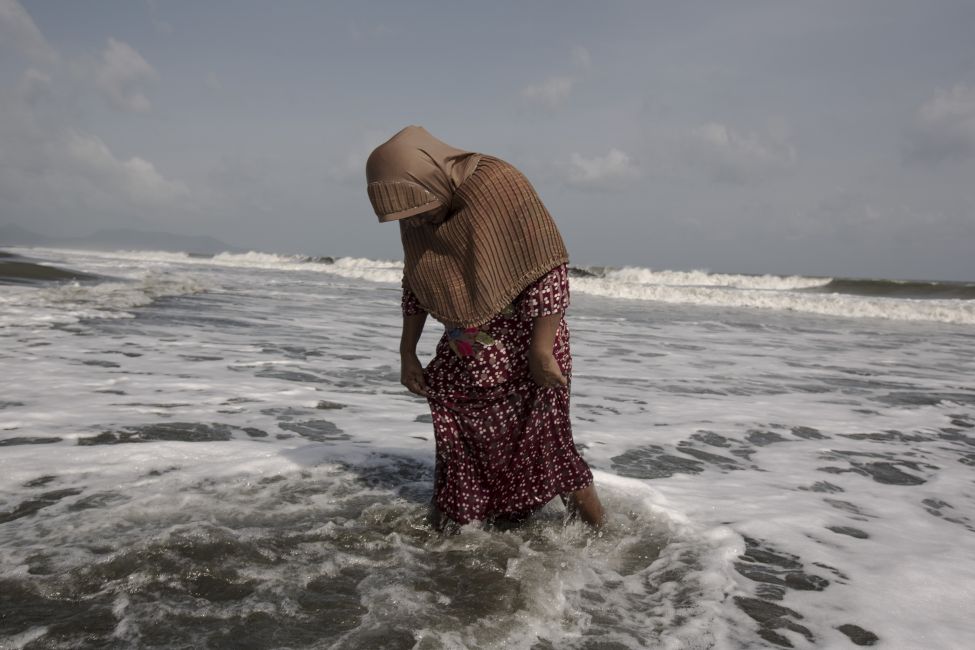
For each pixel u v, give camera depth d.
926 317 15.30
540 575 2.05
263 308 11.16
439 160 2.11
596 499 2.46
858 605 1.97
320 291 16.80
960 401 5.59
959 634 1.82
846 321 14.15
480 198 2.09
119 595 1.80
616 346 8.49
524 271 2.11
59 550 2.04
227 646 1.58
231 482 2.75
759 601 1.98
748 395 5.54
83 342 6.34
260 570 1.99
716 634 1.77
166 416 3.77
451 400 2.36
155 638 1.60
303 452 3.15
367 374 5.54
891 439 4.22
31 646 1.55
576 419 4.41
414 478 2.91
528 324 2.27
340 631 1.67
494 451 2.36
